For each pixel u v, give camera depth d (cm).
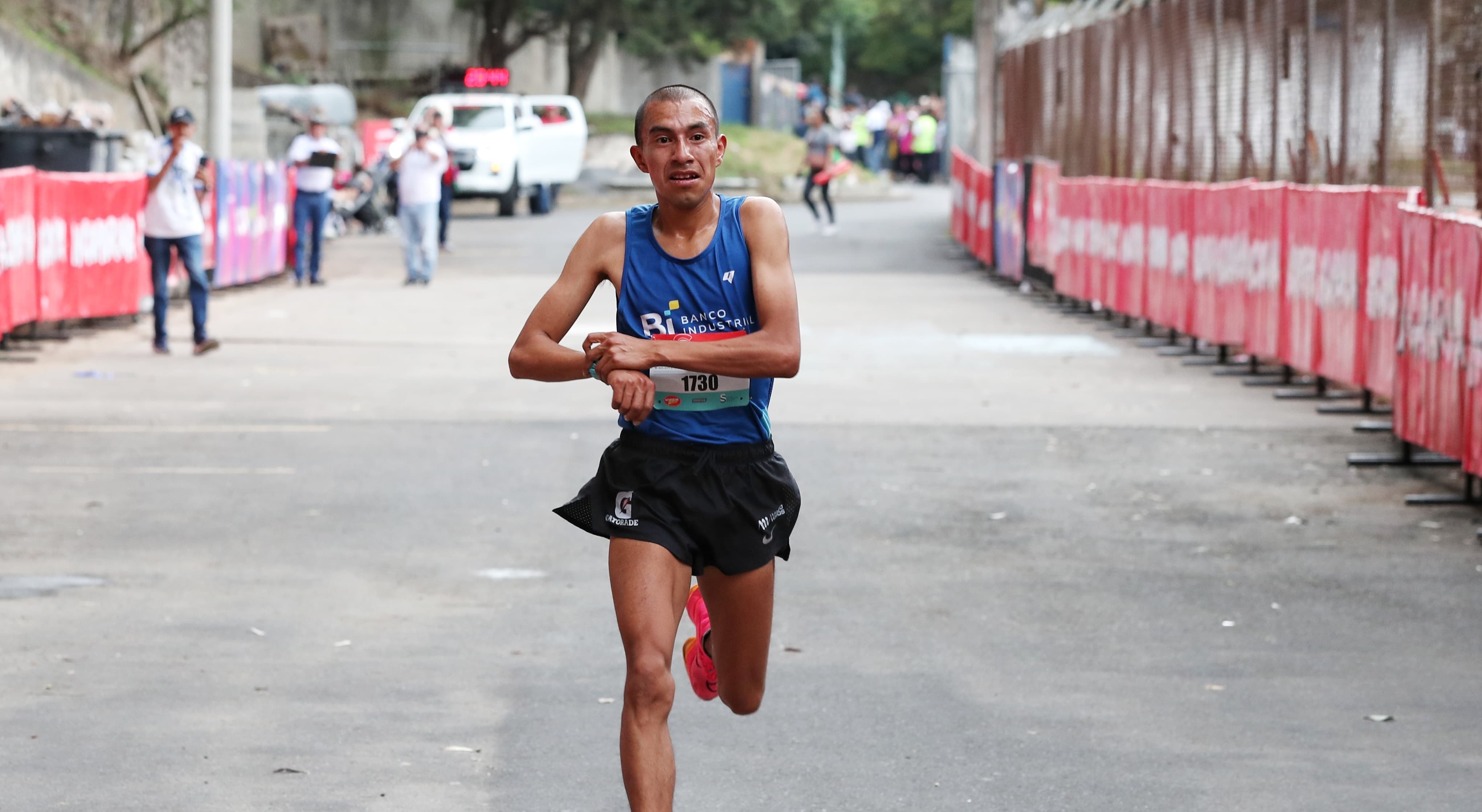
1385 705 1695
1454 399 2705
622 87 16775
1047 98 7488
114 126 8450
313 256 6581
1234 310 4219
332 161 6550
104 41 9869
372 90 14100
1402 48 3597
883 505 2667
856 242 8881
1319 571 2262
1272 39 4481
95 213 4784
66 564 2250
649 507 1245
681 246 1276
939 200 13738
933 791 1452
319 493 2711
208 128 6606
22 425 3300
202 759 1516
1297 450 3188
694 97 1263
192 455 3019
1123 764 1517
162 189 4338
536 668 1809
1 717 1627
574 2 13675
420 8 14238
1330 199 3603
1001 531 2498
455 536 2436
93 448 3069
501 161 10688
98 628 1948
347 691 1723
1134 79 5897
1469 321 2630
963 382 4053
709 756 1541
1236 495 2762
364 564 2272
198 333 4400
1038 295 6309
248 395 3712
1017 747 1564
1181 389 3981
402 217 6581
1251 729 1619
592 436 3238
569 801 1423
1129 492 2786
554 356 1246
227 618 2000
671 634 1220
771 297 1245
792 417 3500
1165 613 2048
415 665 1816
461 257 7962
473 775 1483
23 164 5003
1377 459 3025
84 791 1434
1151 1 5675
